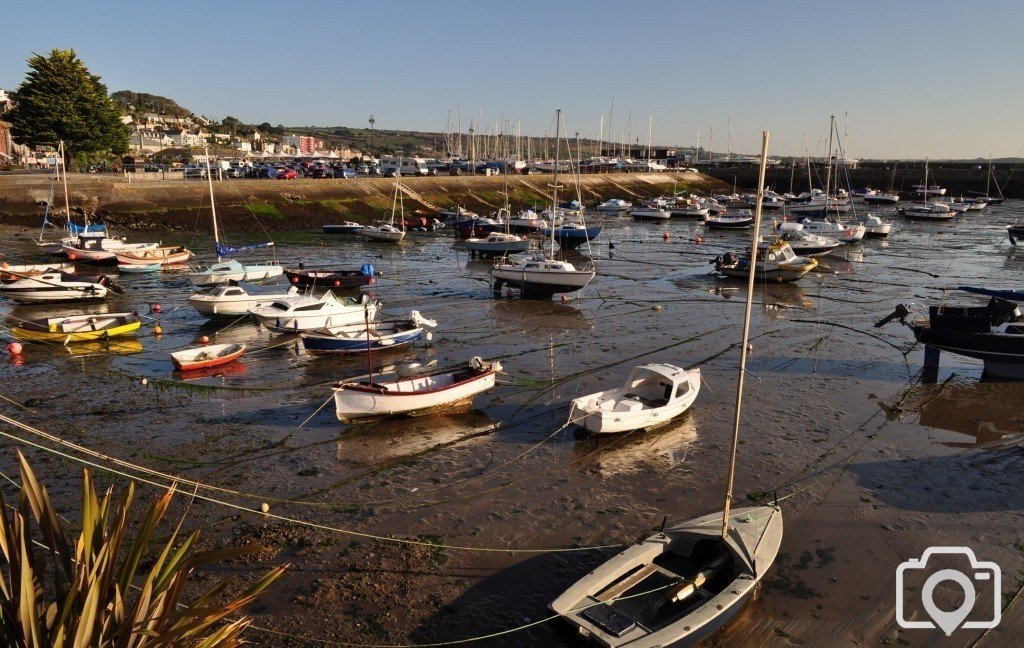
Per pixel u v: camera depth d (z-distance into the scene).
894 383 24.88
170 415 21.39
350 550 14.24
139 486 16.66
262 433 20.06
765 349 29.33
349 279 42.53
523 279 40.50
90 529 6.38
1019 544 14.68
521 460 18.47
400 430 20.41
